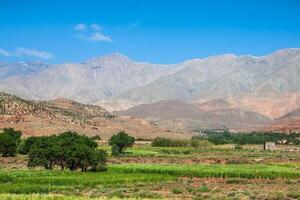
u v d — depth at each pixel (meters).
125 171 111.31
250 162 146.88
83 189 81.19
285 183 97.69
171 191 82.00
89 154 109.38
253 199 71.88
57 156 112.44
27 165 119.88
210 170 112.12
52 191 77.75
